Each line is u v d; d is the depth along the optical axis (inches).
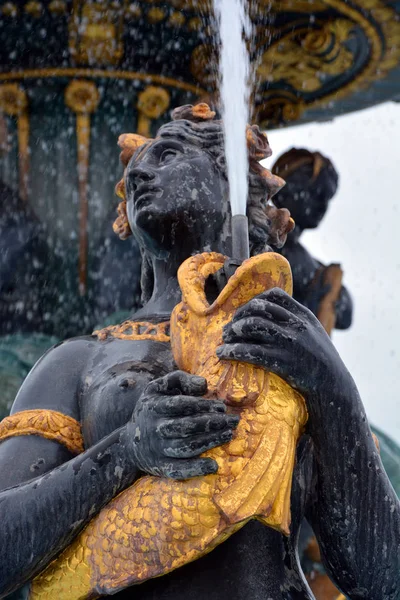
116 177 605.3
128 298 578.9
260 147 335.9
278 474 261.1
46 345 553.6
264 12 629.9
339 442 275.0
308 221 588.1
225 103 344.5
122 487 272.5
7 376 514.0
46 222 589.9
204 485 259.0
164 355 301.4
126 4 596.4
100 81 608.4
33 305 573.0
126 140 342.6
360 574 281.3
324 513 281.6
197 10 595.5
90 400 298.0
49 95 606.9
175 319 286.2
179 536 259.8
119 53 605.3
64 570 275.9
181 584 273.9
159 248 321.1
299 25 640.4
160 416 261.0
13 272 573.9
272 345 267.7
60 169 601.9
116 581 265.9
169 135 327.9
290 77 679.7
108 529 269.7
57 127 605.9
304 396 273.0
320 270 584.1
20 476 289.4
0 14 598.5
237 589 274.2
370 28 637.3
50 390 305.6
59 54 604.7
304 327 271.0
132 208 323.9
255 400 267.3
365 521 278.1
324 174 587.8
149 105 611.8
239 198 320.8
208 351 275.9
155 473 264.8
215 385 268.4
